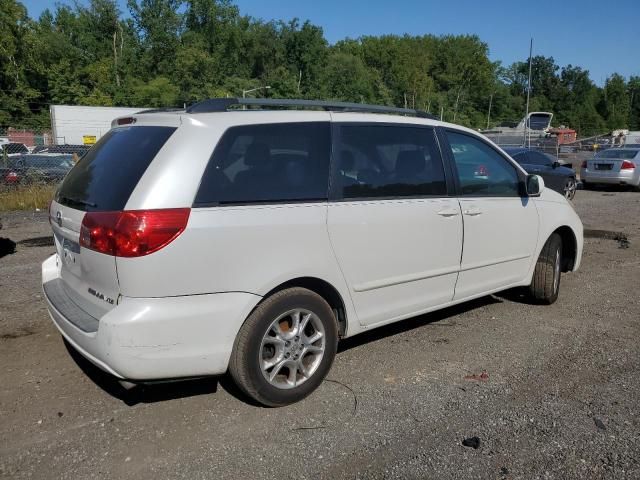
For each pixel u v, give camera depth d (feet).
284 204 11.74
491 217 16.11
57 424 11.24
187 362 10.61
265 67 254.47
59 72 181.68
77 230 11.44
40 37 191.93
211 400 12.29
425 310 14.88
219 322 10.80
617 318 18.19
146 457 10.27
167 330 10.32
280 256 11.50
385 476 9.84
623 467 10.18
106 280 10.57
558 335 16.53
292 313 11.91
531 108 341.41
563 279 23.24
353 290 12.97
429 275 14.58
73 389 12.64
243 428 11.23
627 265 26.09
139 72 207.41
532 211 17.63
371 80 260.01
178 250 10.32
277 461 10.20
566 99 359.25
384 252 13.38
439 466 10.12
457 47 308.81
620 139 146.82
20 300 18.70
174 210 10.38
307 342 12.24
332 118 13.07
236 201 11.12
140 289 10.17
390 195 13.67
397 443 10.81
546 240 18.39
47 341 15.28
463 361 14.56
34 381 12.98
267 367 11.71
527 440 10.98
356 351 15.07
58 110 101.30
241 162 11.42
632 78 384.47
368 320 13.51
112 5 207.62
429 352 15.10
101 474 9.78
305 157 12.35
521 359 14.76
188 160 10.78
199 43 218.18
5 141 79.56
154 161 10.73
